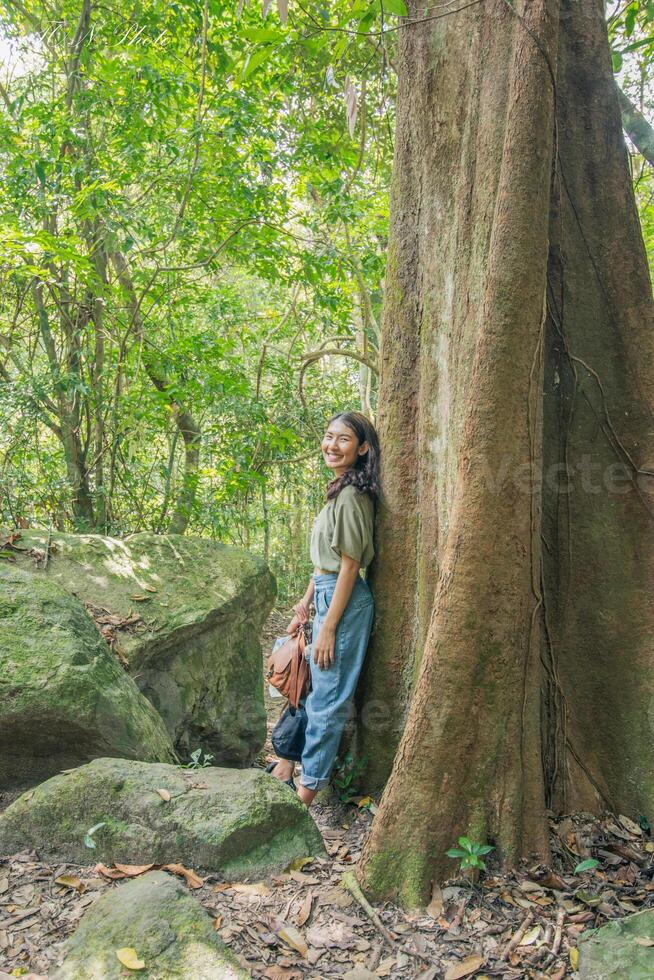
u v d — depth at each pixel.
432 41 3.29
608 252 3.22
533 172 2.71
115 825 2.62
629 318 3.21
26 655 3.04
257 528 10.37
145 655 3.89
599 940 2.20
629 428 3.21
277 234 8.18
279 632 9.12
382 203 7.60
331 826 3.28
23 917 2.30
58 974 1.99
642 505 3.18
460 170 3.17
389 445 3.40
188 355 8.02
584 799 3.09
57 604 3.29
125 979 1.95
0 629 3.10
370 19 2.82
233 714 4.44
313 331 9.79
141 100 7.05
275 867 2.64
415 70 3.35
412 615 3.36
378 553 3.42
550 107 2.76
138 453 8.77
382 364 3.47
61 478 7.71
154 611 4.07
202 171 7.57
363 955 2.25
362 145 7.06
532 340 2.73
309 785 3.32
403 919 2.42
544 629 3.16
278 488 10.34
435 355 3.27
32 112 6.96
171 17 7.10
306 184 8.27
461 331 3.12
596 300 3.23
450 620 2.67
